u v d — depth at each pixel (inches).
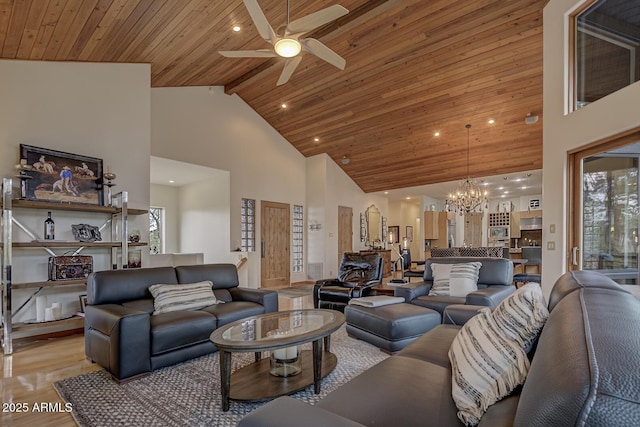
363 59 215.0
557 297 57.4
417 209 485.7
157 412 82.3
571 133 135.7
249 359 117.6
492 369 52.2
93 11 124.8
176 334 109.7
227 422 78.0
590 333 29.3
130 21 138.5
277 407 38.7
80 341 141.3
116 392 92.6
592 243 135.6
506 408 48.1
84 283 147.1
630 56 124.7
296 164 346.6
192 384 96.9
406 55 207.0
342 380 98.4
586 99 137.5
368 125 280.4
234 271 162.6
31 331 143.9
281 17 155.7
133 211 169.0
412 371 63.7
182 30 155.5
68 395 91.0
